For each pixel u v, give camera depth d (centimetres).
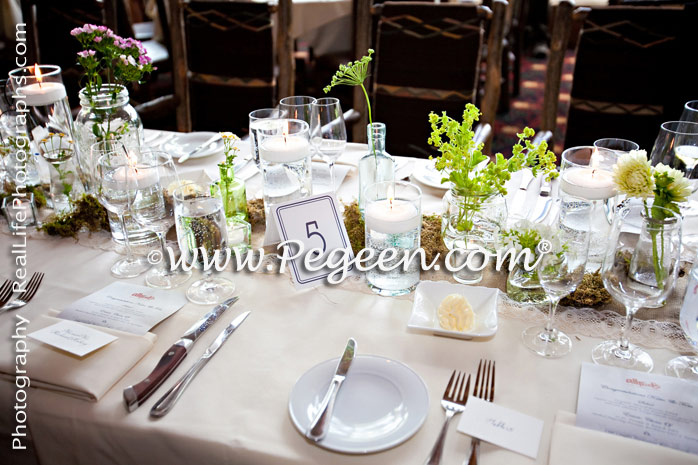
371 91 216
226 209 122
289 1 219
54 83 136
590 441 69
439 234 117
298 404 75
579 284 92
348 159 158
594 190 102
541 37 552
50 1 227
